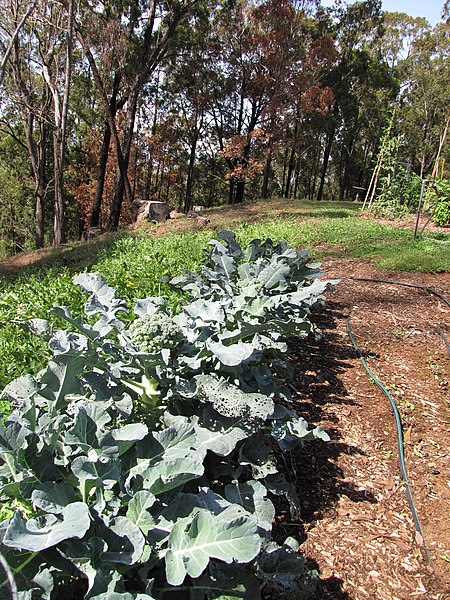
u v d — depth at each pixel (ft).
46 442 6.08
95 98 82.89
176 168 120.47
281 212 57.16
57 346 6.85
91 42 54.95
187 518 5.63
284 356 14.46
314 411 12.21
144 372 7.70
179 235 37.52
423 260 27.22
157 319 8.23
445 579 7.63
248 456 8.38
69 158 99.25
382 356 15.71
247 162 82.74
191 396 7.41
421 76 114.01
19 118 79.56
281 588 6.38
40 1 50.65
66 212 102.99
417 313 19.97
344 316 19.53
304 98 75.00
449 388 13.67
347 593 7.30
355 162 132.26
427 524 8.75
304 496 9.29
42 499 5.23
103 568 4.99
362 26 99.55
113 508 5.71
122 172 60.23
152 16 56.54
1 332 13.99
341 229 37.99
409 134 110.93
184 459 5.85
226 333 8.51
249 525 5.18
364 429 11.54
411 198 49.65
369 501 9.27
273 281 12.95
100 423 6.30
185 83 81.51
